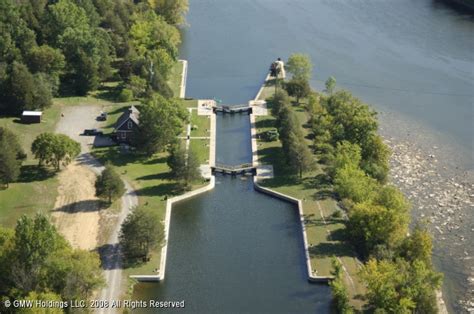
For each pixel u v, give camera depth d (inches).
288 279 5639.8
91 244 5836.6
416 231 5664.4
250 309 5305.1
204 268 5777.6
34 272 4687.5
